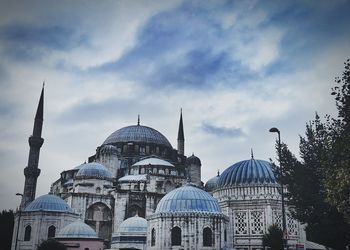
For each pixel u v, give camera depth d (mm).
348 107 34312
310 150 47281
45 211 80000
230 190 80125
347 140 32125
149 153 122125
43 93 110812
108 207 92500
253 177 79125
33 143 103875
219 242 62156
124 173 112562
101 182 96062
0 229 95062
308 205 46094
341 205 31859
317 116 48344
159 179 102062
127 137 125000
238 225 76188
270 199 75375
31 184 100000
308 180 46250
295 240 72750
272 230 60750
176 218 62125
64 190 107312
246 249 73812
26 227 79812
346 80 34406
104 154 110438
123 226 79250
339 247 44469
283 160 49156
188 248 60250
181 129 136000
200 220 61938
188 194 65438
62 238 72250
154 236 64250
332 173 33562
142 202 94312
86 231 73500
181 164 124312
